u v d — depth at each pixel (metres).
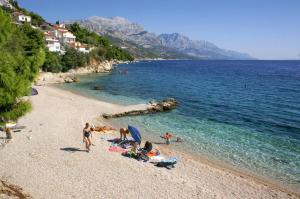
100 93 66.38
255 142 32.41
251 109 50.91
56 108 44.19
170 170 23.42
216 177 22.80
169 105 49.31
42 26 159.25
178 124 39.69
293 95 68.88
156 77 114.31
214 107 52.38
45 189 18.61
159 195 18.97
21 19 150.38
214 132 36.12
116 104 52.44
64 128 32.88
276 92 74.56
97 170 22.06
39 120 36.06
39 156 23.98
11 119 16.05
